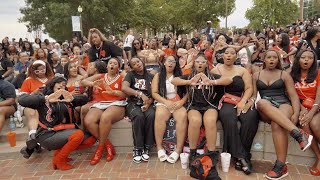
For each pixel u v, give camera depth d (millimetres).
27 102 4000
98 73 4992
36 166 4324
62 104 4223
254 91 4273
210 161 3732
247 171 3859
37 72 5000
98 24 31672
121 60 6016
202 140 4219
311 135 3709
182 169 4059
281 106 3967
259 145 4297
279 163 3771
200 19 34281
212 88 4219
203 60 4262
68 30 29828
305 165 4102
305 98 4055
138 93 4500
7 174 4098
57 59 7215
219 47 6102
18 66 8078
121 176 3914
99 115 4383
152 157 4484
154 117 4375
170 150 4430
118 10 32594
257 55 6359
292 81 4098
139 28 42000
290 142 4129
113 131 4668
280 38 6812
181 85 4402
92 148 4797
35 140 4188
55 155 4203
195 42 12219
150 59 6285
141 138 4352
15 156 4672
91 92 4746
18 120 5391
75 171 4117
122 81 4660
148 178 3834
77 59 6758
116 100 4637
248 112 4051
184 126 4250
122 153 4695
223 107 4148
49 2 29438
